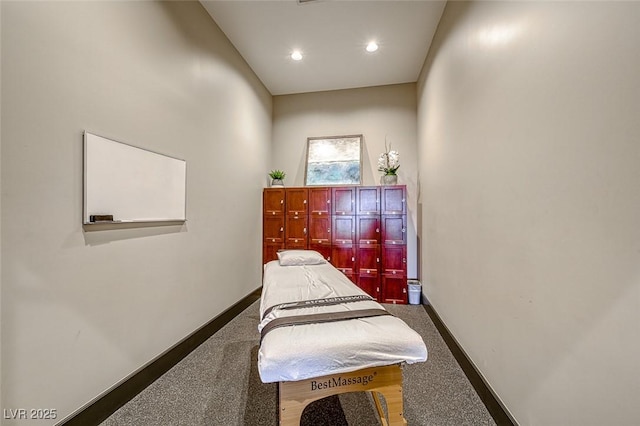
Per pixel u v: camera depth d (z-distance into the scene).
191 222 2.37
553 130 1.10
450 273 2.46
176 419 1.54
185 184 2.28
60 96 1.35
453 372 2.02
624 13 0.80
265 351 1.15
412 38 3.06
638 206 0.77
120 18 1.68
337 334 1.22
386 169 3.91
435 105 2.97
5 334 1.15
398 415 1.23
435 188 3.00
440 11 2.64
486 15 1.69
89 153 1.48
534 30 1.22
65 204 1.37
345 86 4.24
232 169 3.12
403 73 3.86
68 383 1.38
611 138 0.85
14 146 1.17
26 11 1.22
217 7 2.56
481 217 1.78
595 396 0.91
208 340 2.53
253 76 3.74
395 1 2.51
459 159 2.20
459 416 1.57
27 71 1.22
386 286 3.71
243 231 3.41
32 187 1.24
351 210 3.80
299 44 3.16
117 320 1.66
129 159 1.74
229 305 3.04
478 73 1.82
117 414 1.57
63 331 1.36
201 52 2.52
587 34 0.93
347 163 4.25
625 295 0.81
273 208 4.01
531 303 1.25
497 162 1.57
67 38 1.38
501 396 1.51
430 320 3.05
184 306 2.27
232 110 3.13
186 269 2.30
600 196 0.89
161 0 2.03
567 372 1.03
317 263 2.88
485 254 1.72
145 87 1.87
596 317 0.91
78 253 1.44
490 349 1.65
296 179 4.45
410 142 4.12
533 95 1.23
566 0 1.03
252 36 3.00
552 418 1.11
